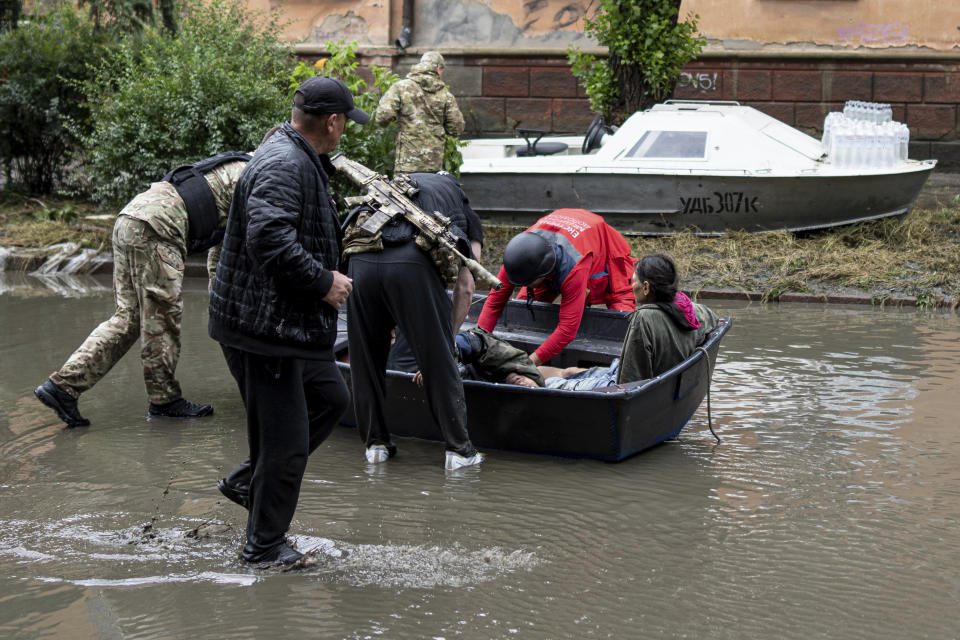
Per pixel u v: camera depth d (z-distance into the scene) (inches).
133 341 225.8
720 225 400.2
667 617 133.8
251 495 148.3
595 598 139.3
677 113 406.6
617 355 236.2
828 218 396.2
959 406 229.0
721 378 255.8
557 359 245.9
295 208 135.1
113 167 415.5
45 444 209.3
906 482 184.1
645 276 204.7
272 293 136.3
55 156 515.2
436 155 394.9
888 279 358.0
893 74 592.4
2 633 129.1
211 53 416.2
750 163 391.5
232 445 209.3
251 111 410.6
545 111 632.4
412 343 191.0
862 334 302.4
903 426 216.1
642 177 395.5
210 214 223.0
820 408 229.8
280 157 136.3
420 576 146.4
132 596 139.6
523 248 215.3
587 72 477.7
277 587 142.3
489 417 203.0
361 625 131.3
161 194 219.1
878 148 392.8
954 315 329.7
